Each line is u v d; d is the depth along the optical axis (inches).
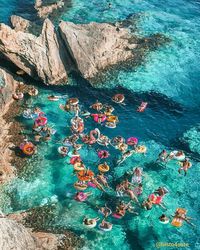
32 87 1701.5
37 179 1334.9
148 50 1915.6
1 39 1624.0
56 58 1733.5
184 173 1368.1
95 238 1163.3
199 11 2333.9
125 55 1841.8
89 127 1541.6
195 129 1558.8
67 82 1743.4
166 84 1753.2
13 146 1435.8
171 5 2385.6
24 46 1675.7
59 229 1182.9
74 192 1293.1
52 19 2178.9
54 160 1400.1
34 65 1701.5
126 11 2292.1
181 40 2020.2
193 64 1868.8
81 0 2381.9
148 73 1795.0
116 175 1357.0
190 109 1649.9
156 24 2151.8
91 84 1734.7
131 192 1266.0
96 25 1847.9
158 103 1667.1
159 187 1305.4
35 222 1201.4
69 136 1472.7
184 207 1261.1
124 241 1163.3
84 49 1750.7
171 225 1204.5
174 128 1561.3
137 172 1331.2
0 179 1316.4
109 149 1448.1
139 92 1708.9
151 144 1487.5
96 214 1229.1
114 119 1560.0
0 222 960.3
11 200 1270.9
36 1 2308.1
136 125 1566.2
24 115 1550.2
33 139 1467.8
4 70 1680.6
